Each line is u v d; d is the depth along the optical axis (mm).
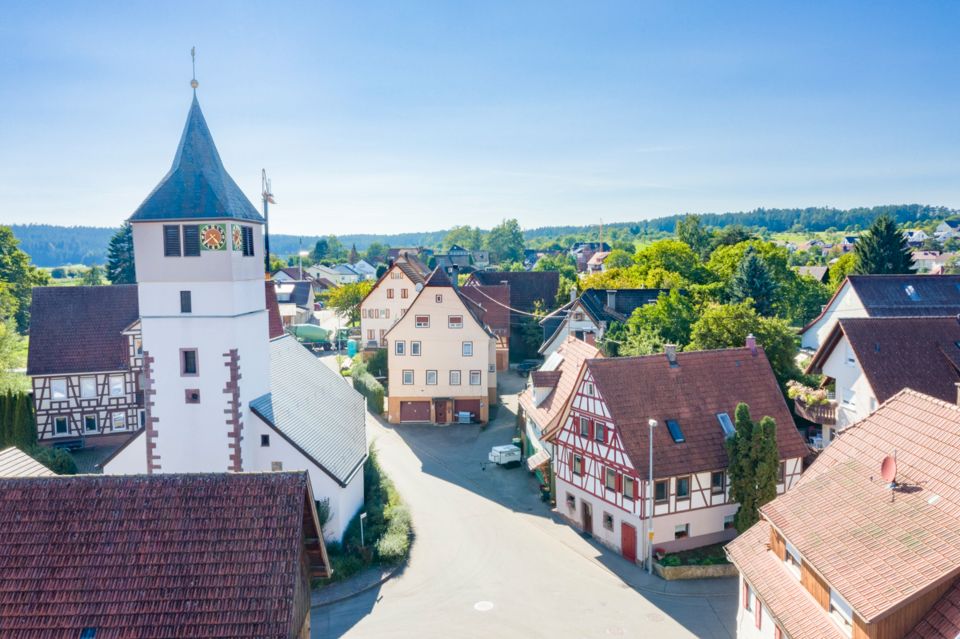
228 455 30719
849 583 15750
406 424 55594
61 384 47719
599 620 26188
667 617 26375
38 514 15680
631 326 53656
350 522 33906
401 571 30469
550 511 37594
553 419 37688
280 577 14719
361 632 25500
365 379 62406
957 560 14969
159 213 29828
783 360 46156
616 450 31797
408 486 41594
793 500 19859
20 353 68188
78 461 45688
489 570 30516
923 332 37000
